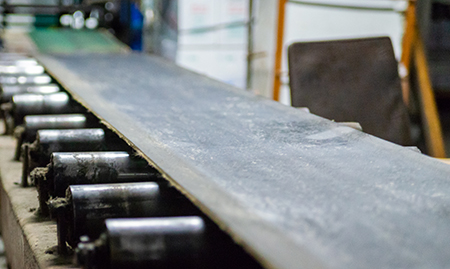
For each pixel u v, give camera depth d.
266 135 1.44
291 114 1.75
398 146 1.32
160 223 0.84
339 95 2.36
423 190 1.02
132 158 1.25
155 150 1.20
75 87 2.33
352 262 0.69
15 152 2.00
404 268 0.69
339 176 1.08
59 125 1.69
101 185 1.04
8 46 5.31
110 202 1.01
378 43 2.42
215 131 1.48
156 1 4.75
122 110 1.77
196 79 2.74
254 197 0.92
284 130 1.51
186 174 1.02
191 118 1.67
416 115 3.73
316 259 0.68
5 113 2.48
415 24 3.63
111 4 7.09
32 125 1.66
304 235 0.76
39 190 1.28
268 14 3.61
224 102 2.02
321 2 3.55
